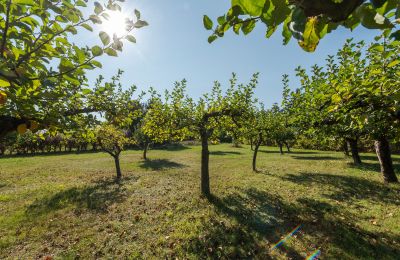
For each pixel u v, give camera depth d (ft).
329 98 11.12
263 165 54.39
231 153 86.79
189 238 17.87
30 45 4.57
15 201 27.61
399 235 17.38
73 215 23.13
